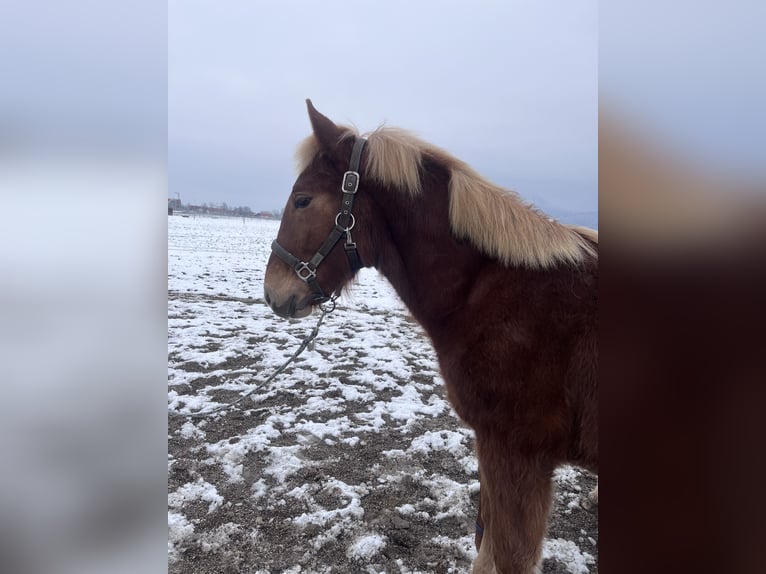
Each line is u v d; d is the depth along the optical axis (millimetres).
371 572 1912
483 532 1787
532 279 1454
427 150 1702
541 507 1456
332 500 2375
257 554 2006
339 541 2080
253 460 2764
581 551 2084
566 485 2617
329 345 5242
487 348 1468
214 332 5625
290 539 2098
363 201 1679
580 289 1392
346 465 2711
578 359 1353
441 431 3129
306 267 1722
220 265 11570
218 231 22812
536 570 1517
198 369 4371
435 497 2402
